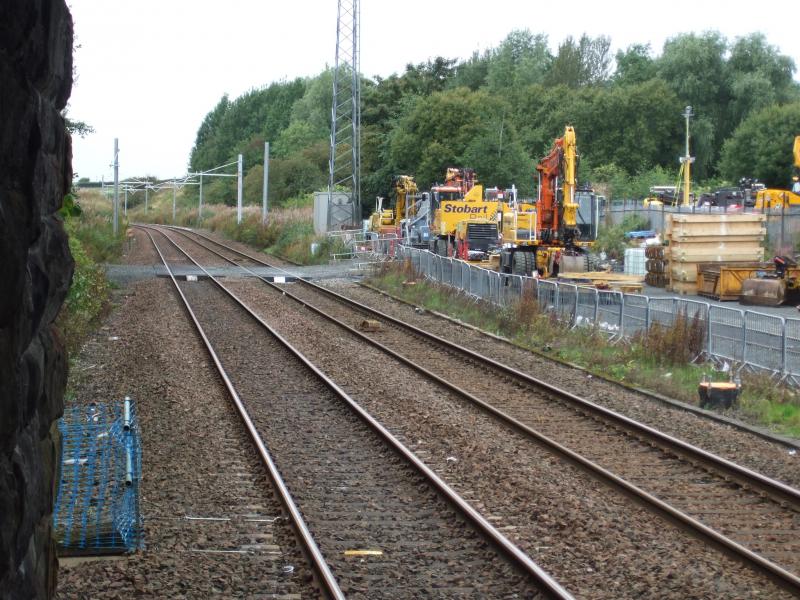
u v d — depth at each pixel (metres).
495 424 15.56
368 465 12.91
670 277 38.16
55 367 5.29
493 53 121.81
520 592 8.23
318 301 35.47
